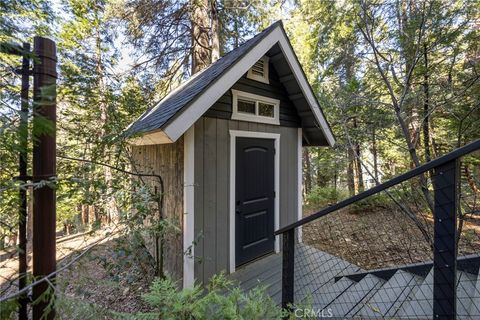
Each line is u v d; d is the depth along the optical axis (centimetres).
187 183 309
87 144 277
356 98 417
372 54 425
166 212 346
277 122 427
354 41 443
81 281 135
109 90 326
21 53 103
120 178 282
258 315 114
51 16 434
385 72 407
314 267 371
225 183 352
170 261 336
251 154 390
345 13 430
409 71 357
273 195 427
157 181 373
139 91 516
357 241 484
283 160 446
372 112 433
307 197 878
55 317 111
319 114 443
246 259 383
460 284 189
